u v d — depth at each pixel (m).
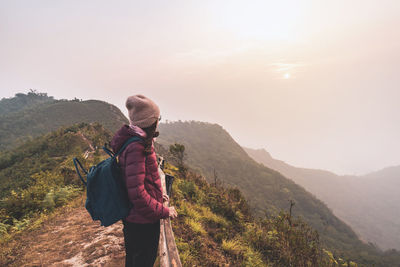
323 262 4.63
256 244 5.16
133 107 1.26
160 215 1.29
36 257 2.88
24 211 5.48
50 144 41.25
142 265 1.47
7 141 134.25
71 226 3.85
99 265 2.56
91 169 1.36
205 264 3.49
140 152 1.20
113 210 1.26
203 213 6.18
